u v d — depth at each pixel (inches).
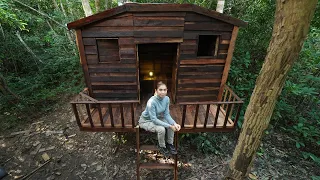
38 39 285.1
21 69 291.9
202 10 125.6
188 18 130.3
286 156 159.3
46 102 234.5
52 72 279.7
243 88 181.5
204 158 160.2
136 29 130.6
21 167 151.6
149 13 126.0
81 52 136.8
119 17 126.5
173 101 171.9
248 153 92.3
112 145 174.4
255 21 195.3
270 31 192.5
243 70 199.3
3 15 182.5
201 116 147.0
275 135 180.4
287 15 62.4
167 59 219.5
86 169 151.6
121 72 147.1
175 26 131.5
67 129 194.2
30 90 238.2
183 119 123.7
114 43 138.9
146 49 211.2
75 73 278.1
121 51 138.5
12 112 212.8
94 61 142.0
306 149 165.6
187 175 144.6
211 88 160.6
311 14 60.2
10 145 172.9
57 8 296.7
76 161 158.7
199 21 132.3
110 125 130.6
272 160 156.1
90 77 148.3
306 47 188.1
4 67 273.1
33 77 265.0
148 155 163.3
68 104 234.8
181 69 150.0
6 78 242.2
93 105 158.4
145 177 144.2
